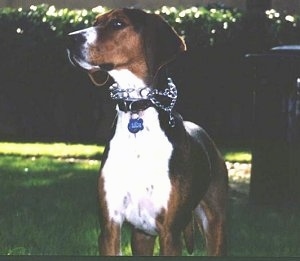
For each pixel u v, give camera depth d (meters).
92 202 11.57
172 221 6.92
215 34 17.88
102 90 18.44
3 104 18.84
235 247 9.40
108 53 6.93
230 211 10.83
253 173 11.40
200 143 7.37
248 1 18.00
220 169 7.61
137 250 7.43
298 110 11.08
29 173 13.97
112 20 6.96
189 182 6.98
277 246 9.44
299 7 24.75
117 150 6.89
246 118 18.09
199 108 18.11
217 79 18.00
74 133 18.73
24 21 18.45
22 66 18.48
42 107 18.73
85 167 14.70
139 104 6.90
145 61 6.96
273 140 11.20
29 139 18.78
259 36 14.46
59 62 18.34
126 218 7.00
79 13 18.56
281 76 11.04
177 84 18.00
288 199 11.19
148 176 6.83
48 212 10.91
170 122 6.95
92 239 9.63
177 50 7.00
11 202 11.54
